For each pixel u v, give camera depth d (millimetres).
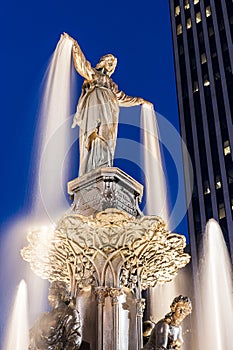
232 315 58250
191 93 83938
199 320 59469
